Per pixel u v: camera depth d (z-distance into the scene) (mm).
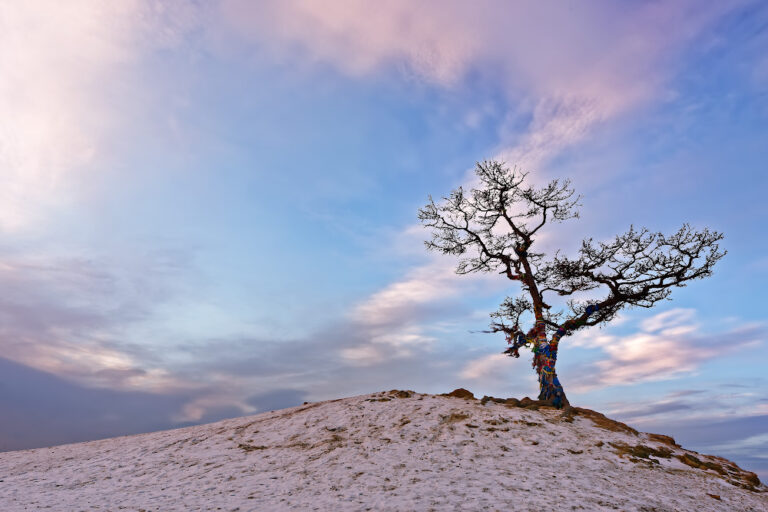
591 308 19672
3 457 18734
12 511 11242
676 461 13484
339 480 11750
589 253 19688
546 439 14219
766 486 12883
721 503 10625
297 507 10031
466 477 11430
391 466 12500
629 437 15141
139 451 17000
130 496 11859
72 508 11125
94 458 16891
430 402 18438
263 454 14773
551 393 18609
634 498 10281
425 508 9453
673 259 18703
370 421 16750
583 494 10289
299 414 18891
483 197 21578
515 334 20547
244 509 10141
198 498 11180
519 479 11203
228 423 19734
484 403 18219
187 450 16297
